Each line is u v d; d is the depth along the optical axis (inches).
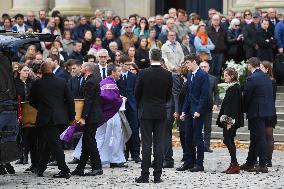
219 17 2464.3
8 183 1571.1
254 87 1697.8
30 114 1690.5
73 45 2479.1
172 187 1505.9
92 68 1664.6
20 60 2169.0
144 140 1572.3
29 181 1594.5
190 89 1704.0
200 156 1713.8
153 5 3034.0
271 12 2487.7
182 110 1740.9
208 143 2046.0
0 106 1558.8
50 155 1784.0
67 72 2033.7
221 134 2272.4
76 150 1809.8
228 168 1697.8
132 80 1895.9
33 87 1632.6
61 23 2593.5
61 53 2418.8
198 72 1702.8
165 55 2247.8
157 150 1571.1
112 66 1765.5
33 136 1716.3
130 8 3026.6
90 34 2500.0
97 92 1657.2
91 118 1644.9
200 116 1694.1
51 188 1509.6
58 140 1632.6
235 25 2475.4
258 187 1508.4
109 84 1759.4
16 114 1593.3
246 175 1664.6
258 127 1704.0
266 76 1716.3
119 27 2605.8
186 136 1721.2
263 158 1705.2
